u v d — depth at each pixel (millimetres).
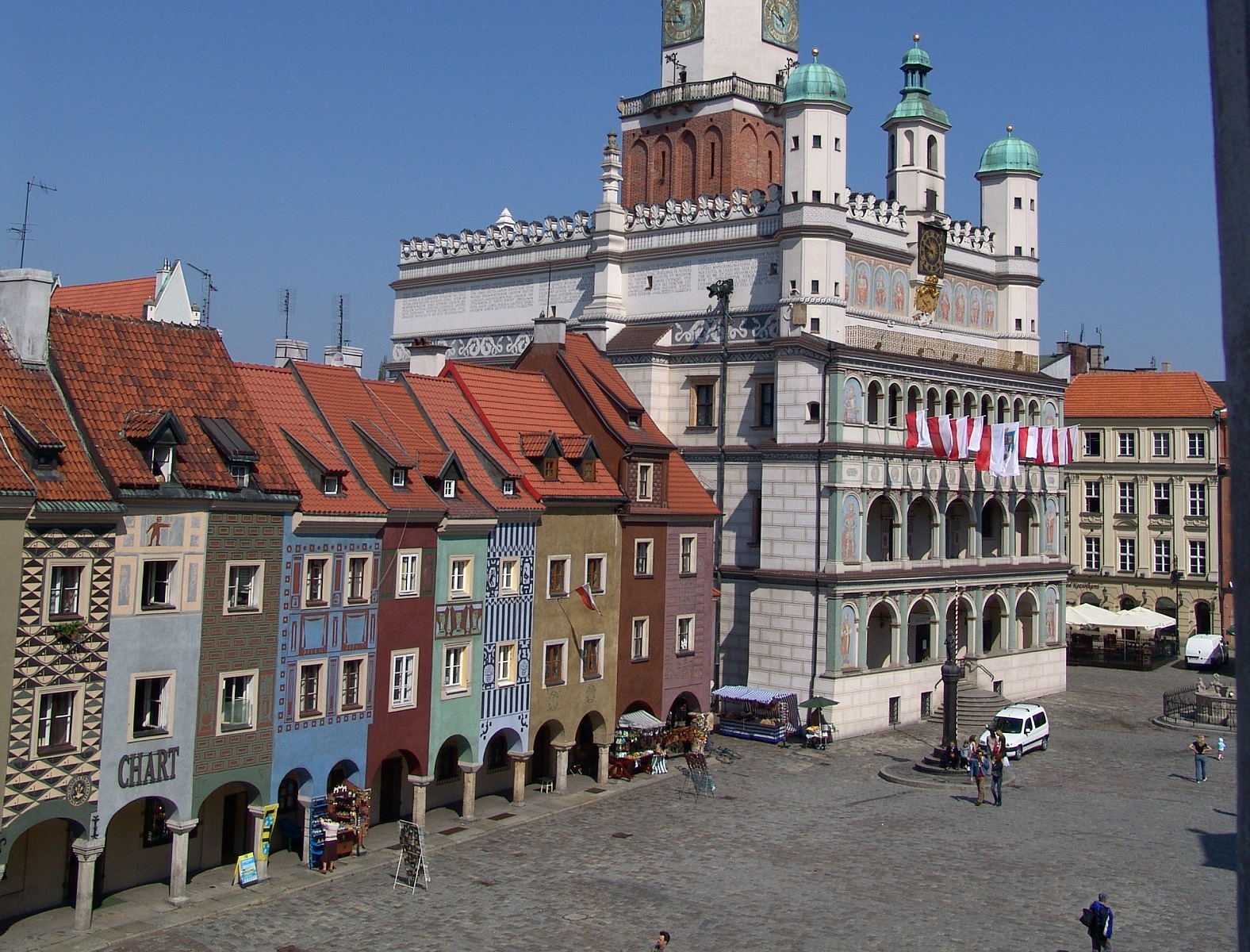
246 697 39750
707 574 60906
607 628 54875
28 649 33781
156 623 37000
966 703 70625
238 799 42906
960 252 80875
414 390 52750
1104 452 105188
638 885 40562
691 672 59906
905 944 35594
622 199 88688
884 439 68938
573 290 79375
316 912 37375
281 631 40688
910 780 55594
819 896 39812
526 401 57250
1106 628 103688
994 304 84312
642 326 76500
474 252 85000
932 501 72312
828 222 68812
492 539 49125
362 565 43812
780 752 62062
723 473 71562
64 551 34719
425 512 45469
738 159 83375
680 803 51500
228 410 41750
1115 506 104812
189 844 41250
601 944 35188
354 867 41906
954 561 74500
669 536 58500
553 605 52000
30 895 36844
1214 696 74500
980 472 76375
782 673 67375
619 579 55594
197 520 38094
